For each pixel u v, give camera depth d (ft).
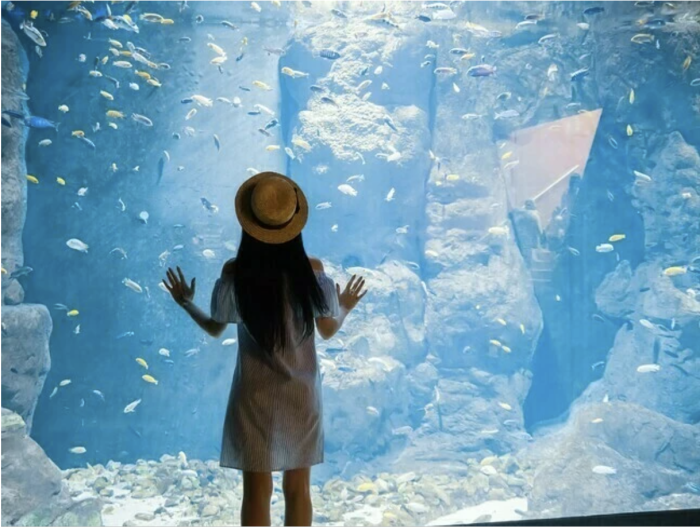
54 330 44.88
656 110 46.47
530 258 49.90
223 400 46.16
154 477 36.99
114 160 44.80
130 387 45.75
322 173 45.98
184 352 45.93
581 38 47.37
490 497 36.27
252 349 10.30
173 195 45.57
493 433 47.14
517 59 48.16
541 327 50.49
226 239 45.91
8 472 27.96
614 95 46.93
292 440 10.13
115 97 44.39
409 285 46.80
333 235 47.06
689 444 36.04
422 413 47.24
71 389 45.27
